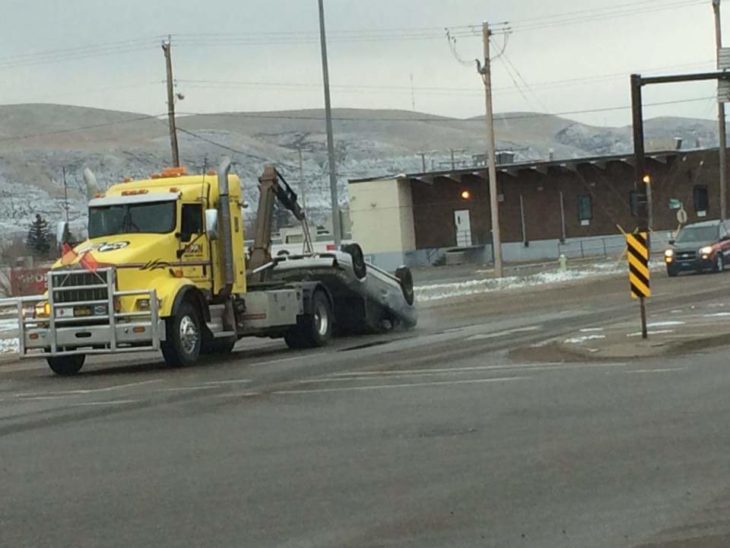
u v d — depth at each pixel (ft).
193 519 28.81
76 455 39.40
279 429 42.57
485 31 165.37
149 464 36.83
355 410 46.50
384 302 92.12
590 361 59.72
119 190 76.18
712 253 145.28
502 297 133.39
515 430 39.32
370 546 25.55
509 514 27.81
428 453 35.99
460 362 63.21
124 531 27.94
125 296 70.23
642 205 105.91
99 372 73.51
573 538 25.54
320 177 568.41
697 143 359.25
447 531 26.50
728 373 51.11
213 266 76.13
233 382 60.23
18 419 50.34
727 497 28.55
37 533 28.14
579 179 262.88
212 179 77.46
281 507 29.63
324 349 80.43
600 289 133.39
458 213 270.67
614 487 30.09
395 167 603.67
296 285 83.25
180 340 71.41
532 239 266.57
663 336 66.49
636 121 109.29
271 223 89.04
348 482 32.30
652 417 40.40
